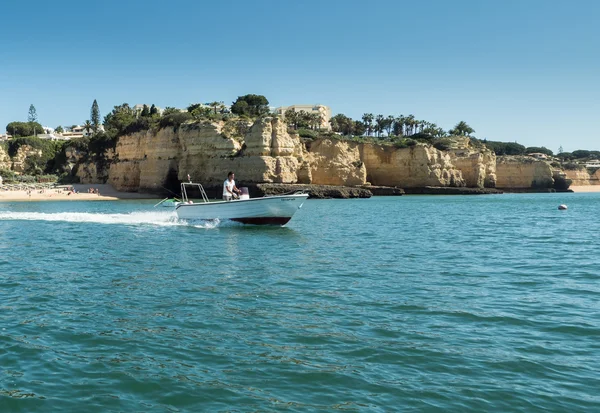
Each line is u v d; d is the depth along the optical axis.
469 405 7.40
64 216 40.03
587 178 161.50
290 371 8.60
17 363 9.05
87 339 10.26
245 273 16.97
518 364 8.85
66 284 15.35
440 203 68.50
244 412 7.25
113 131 115.00
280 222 31.92
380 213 48.06
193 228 31.50
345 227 33.22
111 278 16.20
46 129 199.50
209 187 85.81
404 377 8.36
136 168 99.38
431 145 108.62
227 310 12.27
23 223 35.22
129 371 8.66
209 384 8.15
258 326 11.02
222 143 85.88
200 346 9.81
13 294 14.09
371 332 10.58
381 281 15.63
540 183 126.88
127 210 57.16
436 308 12.41
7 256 20.81
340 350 9.55
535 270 17.50
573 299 13.31
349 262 19.17
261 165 82.06
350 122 146.62
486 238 27.05
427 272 17.12
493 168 119.56
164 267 18.12
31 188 101.56
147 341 10.12
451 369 8.66
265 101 127.38
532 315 11.77
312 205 63.88
